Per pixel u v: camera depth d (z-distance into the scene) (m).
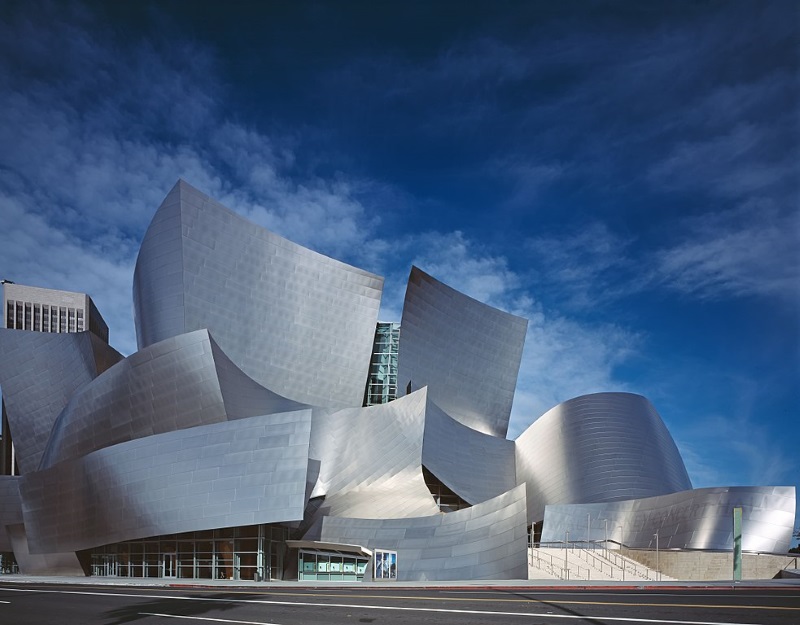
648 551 40.44
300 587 26.89
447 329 56.06
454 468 46.34
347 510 38.53
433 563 32.19
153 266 47.97
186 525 34.59
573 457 50.94
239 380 41.22
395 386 56.47
